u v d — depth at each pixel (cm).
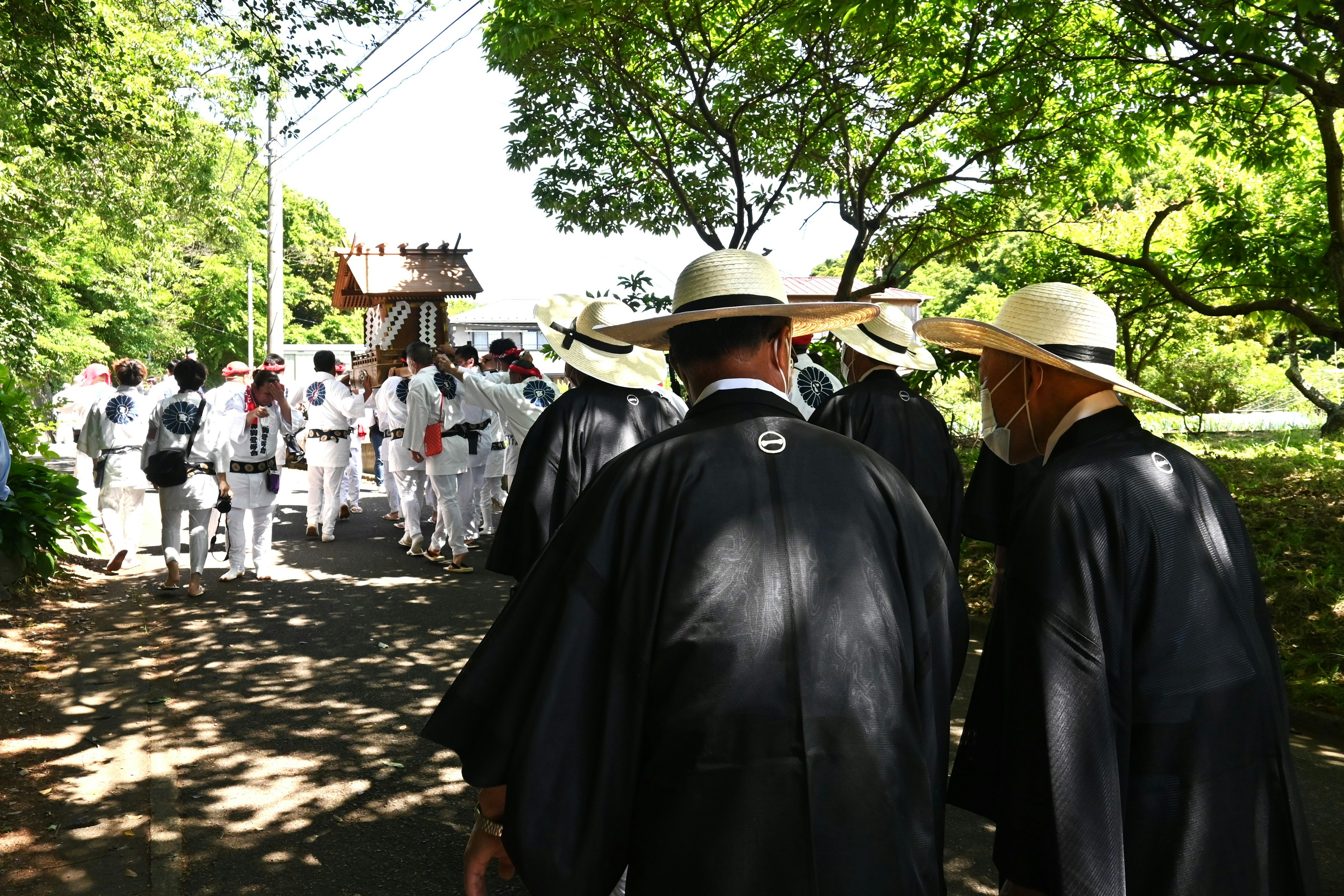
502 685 182
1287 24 748
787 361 208
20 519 736
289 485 1509
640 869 168
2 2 891
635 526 180
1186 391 2133
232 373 841
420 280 1427
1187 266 1131
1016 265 1305
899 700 174
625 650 175
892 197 1104
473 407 897
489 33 957
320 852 375
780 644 169
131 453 861
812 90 1024
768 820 163
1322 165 1034
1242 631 198
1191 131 1034
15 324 1775
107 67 1066
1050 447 227
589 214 1104
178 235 2231
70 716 514
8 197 1517
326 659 618
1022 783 192
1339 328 932
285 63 1051
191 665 603
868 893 163
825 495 181
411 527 973
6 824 392
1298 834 194
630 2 909
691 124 1040
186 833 388
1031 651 196
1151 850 189
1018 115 988
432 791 428
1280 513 853
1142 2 751
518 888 352
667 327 203
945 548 195
